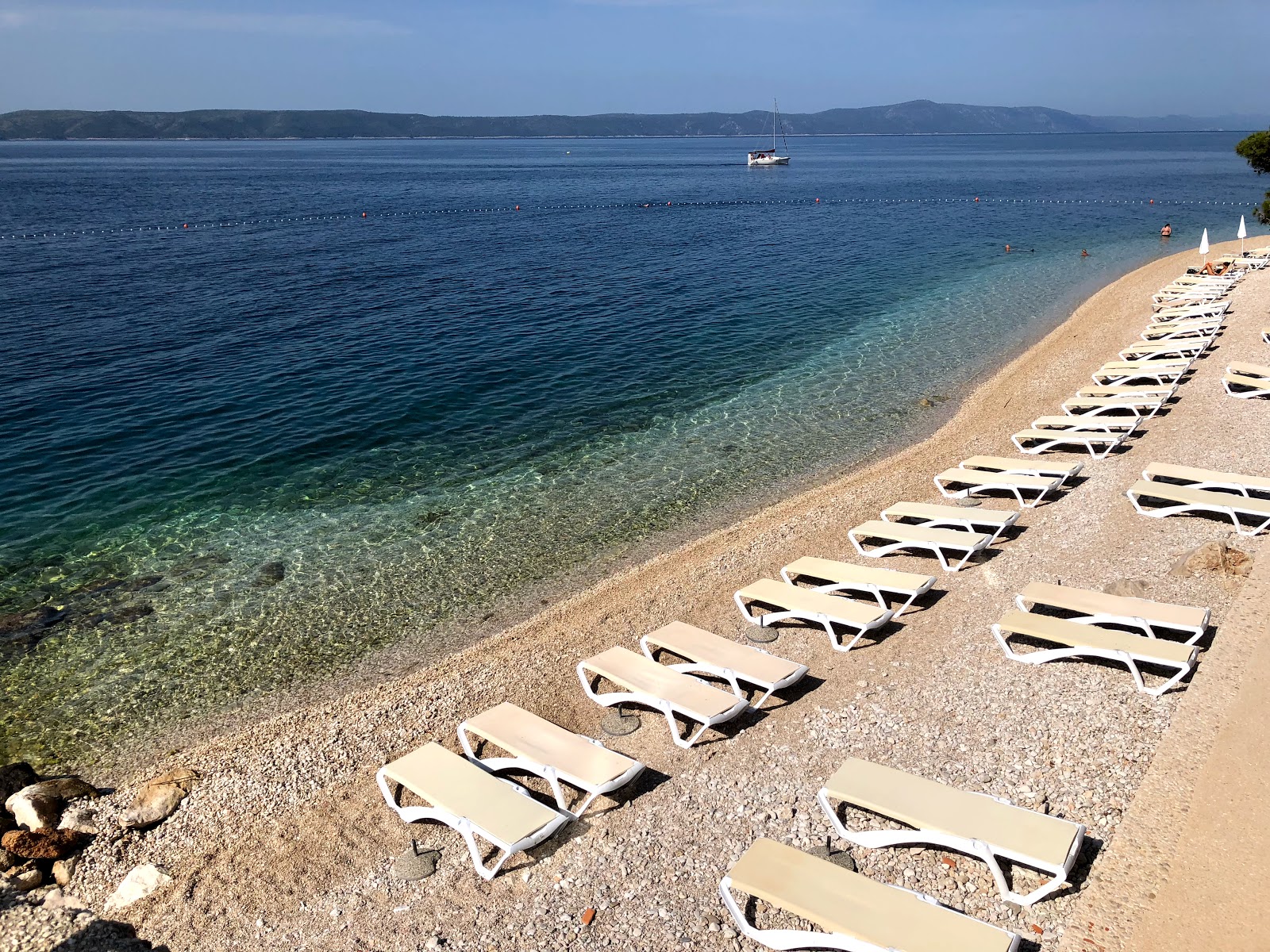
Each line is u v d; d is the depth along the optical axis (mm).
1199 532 12336
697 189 98312
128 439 19797
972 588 11633
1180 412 18016
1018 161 157000
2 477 17734
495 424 20703
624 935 6398
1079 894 6176
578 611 12273
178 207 75188
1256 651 8602
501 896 6980
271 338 28484
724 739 8859
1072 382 21750
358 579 13852
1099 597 9992
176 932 7125
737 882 6191
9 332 28844
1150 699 8523
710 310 32469
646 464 18156
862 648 10430
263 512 16312
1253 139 33094
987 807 6703
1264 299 27516
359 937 6770
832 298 34531
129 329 29531
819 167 148875
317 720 10156
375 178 120688
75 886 7832
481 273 41031
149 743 10273
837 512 14734
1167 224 51250
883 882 6570
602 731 9195
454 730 9516
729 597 12102
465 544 14891
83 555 14766
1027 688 9023
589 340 28250
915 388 22531
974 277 38250
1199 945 5340
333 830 8070
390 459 18703
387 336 28812
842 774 7289
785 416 20812
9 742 10359
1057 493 14602
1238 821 6363
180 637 12398
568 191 95688
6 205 75500
